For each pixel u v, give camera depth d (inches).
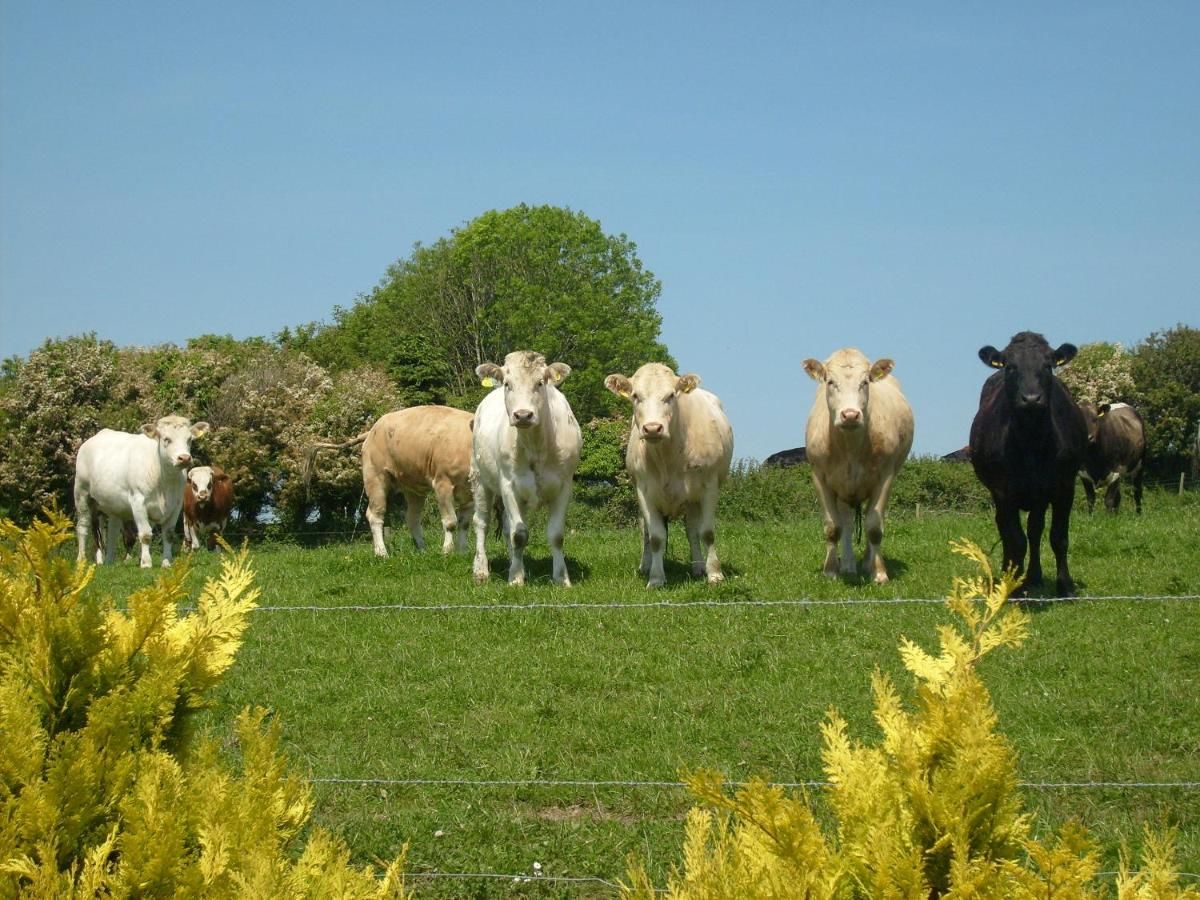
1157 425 1859.0
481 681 391.2
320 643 441.4
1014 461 478.9
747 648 408.5
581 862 258.1
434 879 255.4
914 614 440.8
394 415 722.2
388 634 448.1
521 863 259.8
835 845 150.3
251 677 406.3
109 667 165.2
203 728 351.9
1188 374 1898.4
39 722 156.4
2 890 147.8
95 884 147.9
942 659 154.3
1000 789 135.7
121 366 1512.1
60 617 162.7
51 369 1444.4
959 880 128.3
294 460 1363.2
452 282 2411.4
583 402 2167.8
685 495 536.1
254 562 666.8
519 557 550.9
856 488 526.0
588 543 700.0
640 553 634.2
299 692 389.1
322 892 164.2
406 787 307.0
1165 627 415.5
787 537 678.5
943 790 134.5
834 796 140.2
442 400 1888.5
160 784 159.3
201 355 1556.3
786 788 285.4
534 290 2253.9
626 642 424.8
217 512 1007.0
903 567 553.6
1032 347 474.3
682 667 396.5
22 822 149.7
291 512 1416.1
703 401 551.8
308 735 354.9
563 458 548.1
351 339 2534.5
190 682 173.0
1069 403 496.7
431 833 275.4
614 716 355.3
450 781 304.2
